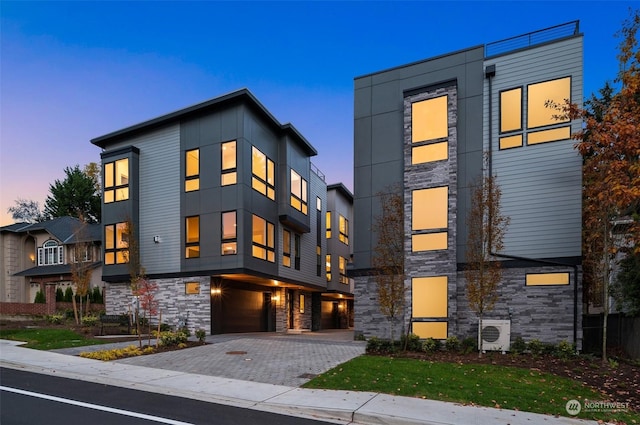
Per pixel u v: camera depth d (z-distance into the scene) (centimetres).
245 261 1828
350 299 3591
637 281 1177
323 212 2953
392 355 1143
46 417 584
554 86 1298
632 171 941
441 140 1390
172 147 2039
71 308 2269
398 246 1387
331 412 632
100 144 2236
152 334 1642
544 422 596
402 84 1518
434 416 612
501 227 1302
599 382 850
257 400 702
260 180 2039
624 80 1034
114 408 640
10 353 1147
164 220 2011
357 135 1566
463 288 1333
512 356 1131
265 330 2339
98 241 2600
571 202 1247
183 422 579
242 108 1895
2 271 2847
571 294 1222
